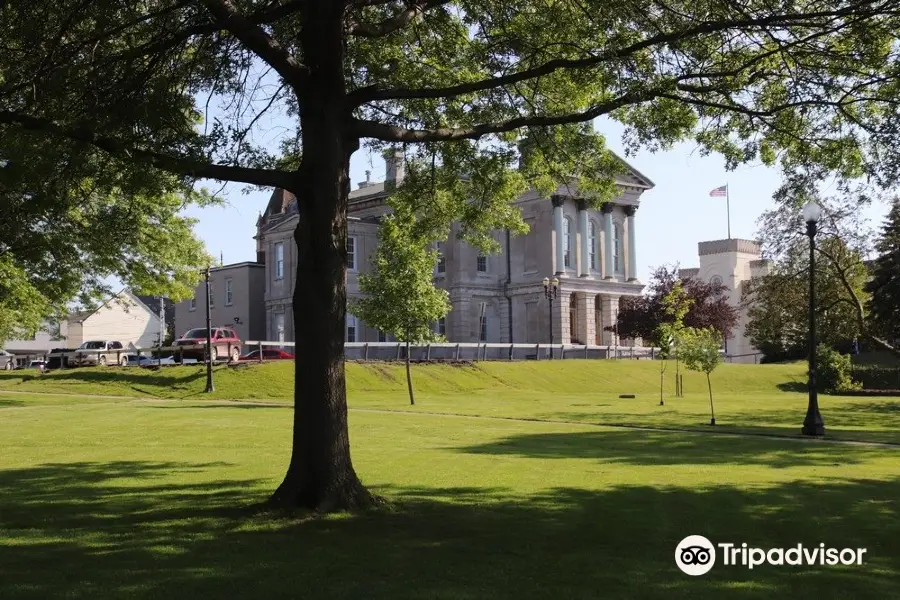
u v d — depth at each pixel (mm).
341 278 11039
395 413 30141
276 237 75812
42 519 10633
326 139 10961
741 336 92062
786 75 13508
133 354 66875
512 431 23922
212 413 28328
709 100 14016
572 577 7977
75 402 34719
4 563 8391
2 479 14086
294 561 8461
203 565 8289
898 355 42656
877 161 13023
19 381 43625
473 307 77688
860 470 16203
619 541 9602
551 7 13766
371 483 13633
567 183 17062
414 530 9938
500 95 15586
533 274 77188
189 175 10562
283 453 17719
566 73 14750
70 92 11375
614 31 12805
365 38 14828
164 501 11906
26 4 11102
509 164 16062
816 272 43750
